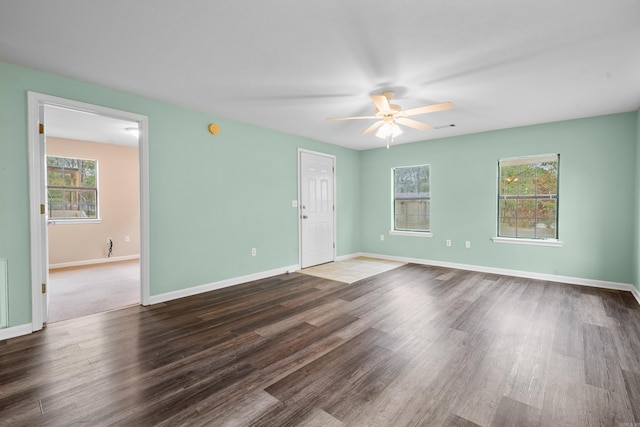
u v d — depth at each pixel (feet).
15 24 6.68
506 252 15.89
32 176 8.93
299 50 7.89
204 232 13.00
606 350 7.71
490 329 9.04
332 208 19.69
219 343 8.21
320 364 7.12
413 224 19.66
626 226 12.94
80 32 7.04
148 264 11.29
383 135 11.94
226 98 11.35
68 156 18.76
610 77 9.39
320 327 9.25
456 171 17.40
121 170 20.90
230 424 5.18
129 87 10.31
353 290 13.16
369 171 21.39
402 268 17.57
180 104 12.00
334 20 6.62
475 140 16.70
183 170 12.28
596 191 13.53
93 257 19.77
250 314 10.36
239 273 14.35
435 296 12.26
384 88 10.32
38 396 5.93
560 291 12.85
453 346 7.98
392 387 6.22
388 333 8.79
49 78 9.17
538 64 8.57
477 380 6.45
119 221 20.81
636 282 12.17
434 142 18.21
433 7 6.16
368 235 21.57
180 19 6.57
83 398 5.89
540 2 5.98
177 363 7.18
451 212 17.67
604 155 13.34
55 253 18.35
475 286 13.69
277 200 16.12
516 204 15.79
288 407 5.62
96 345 8.10
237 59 8.40
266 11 6.31
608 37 7.18
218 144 13.44
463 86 10.11
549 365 7.02
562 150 14.24
